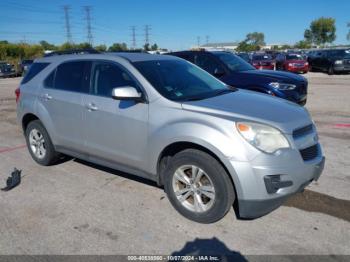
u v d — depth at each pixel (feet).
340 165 16.47
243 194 10.45
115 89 12.13
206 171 11.05
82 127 14.65
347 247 10.19
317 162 11.37
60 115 15.52
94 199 13.58
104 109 13.55
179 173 11.85
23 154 19.65
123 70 13.50
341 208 12.42
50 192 14.32
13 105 38.78
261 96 13.82
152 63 14.07
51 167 17.25
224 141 10.50
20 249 10.44
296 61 77.36
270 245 10.40
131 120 12.72
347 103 34.78
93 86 14.29
